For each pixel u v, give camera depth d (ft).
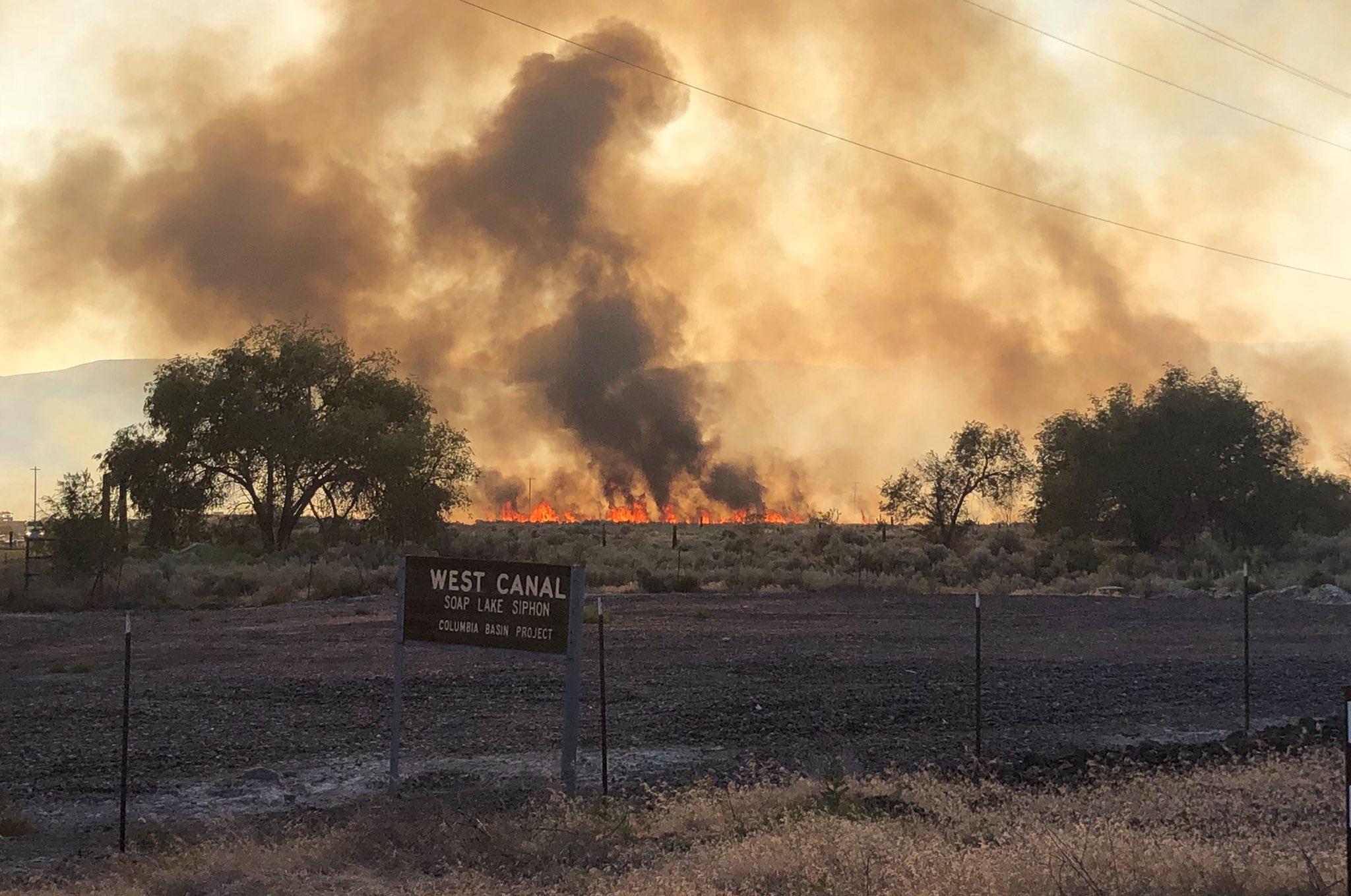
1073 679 61.77
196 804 37.29
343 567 155.22
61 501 130.62
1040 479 199.62
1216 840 26.30
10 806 36.01
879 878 23.76
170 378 193.47
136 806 37.04
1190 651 73.77
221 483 194.90
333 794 38.45
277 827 32.73
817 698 55.88
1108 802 31.14
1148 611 101.96
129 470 188.03
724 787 37.60
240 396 191.11
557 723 50.37
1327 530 201.05
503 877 27.40
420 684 61.05
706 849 27.45
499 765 42.29
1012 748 43.52
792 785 34.37
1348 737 18.79
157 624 98.02
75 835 33.78
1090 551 161.79
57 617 105.91
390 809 33.42
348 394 207.10
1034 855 23.90
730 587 133.18
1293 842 25.94
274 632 88.79
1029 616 98.12
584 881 26.11
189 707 55.21
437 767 42.06
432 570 37.78
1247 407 182.19
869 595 123.65
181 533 196.85
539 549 192.24
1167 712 51.62
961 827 28.81
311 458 192.24
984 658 70.44
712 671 65.16
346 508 198.59
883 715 51.16
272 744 46.50
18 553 209.36
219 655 74.59
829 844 26.09
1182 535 184.24
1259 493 179.32
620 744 45.88
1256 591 119.14
